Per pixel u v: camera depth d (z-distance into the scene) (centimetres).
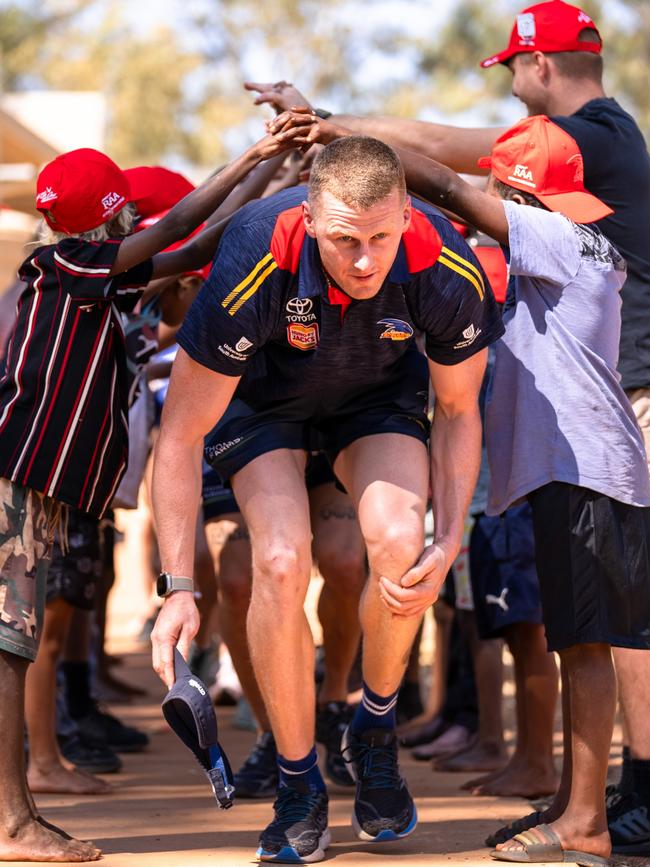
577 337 388
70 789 497
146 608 1088
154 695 838
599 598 367
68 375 381
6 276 1224
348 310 357
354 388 391
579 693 368
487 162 436
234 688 786
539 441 383
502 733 558
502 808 461
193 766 581
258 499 381
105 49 3497
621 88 3228
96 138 1558
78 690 615
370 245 330
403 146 480
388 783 394
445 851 388
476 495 505
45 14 3606
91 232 407
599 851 366
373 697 391
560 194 409
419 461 385
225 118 3403
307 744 382
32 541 374
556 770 519
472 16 3512
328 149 337
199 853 383
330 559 482
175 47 3462
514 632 492
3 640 363
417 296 357
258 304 352
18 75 3566
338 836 414
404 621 369
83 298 383
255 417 398
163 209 514
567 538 373
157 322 504
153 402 650
